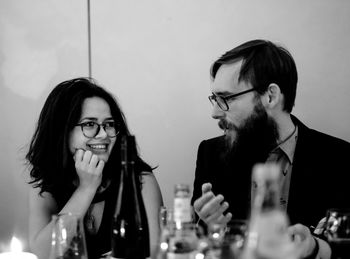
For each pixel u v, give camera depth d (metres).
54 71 2.56
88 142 1.83
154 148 2.53
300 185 1.92
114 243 1.33
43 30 2.57
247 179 2.00
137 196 1.37
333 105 2.40
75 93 1.87
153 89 2.52
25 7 2.58
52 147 1.89
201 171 2.16
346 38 2.39
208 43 2.48
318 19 2.41
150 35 2.52
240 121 1.99
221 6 2.47
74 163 1.88
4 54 2.58
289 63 1.98
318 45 2.41
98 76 2.55
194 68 2.49
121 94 2.54
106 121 1.85
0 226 2.54
